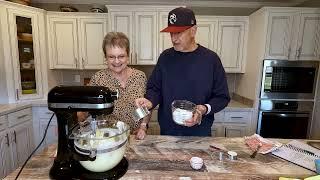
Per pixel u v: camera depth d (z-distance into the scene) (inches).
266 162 35.1
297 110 97.6
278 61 94.1
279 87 96.1
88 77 120.3
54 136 97.6
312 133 99.0
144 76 52.5
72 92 28.4
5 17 86.0
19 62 93.0
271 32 92.6
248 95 105.3
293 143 43.2
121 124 33.6
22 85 95.7
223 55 107.5
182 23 46.5
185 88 50.9
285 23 92.0
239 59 108.3
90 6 112.3
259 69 95.7
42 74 101.3
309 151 39.3
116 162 29.5
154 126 96.4
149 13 100.3
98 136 28.5
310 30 92.2
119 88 49.4
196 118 39.8
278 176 31.0
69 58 107.2
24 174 30.0
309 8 90.0
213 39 105.7
